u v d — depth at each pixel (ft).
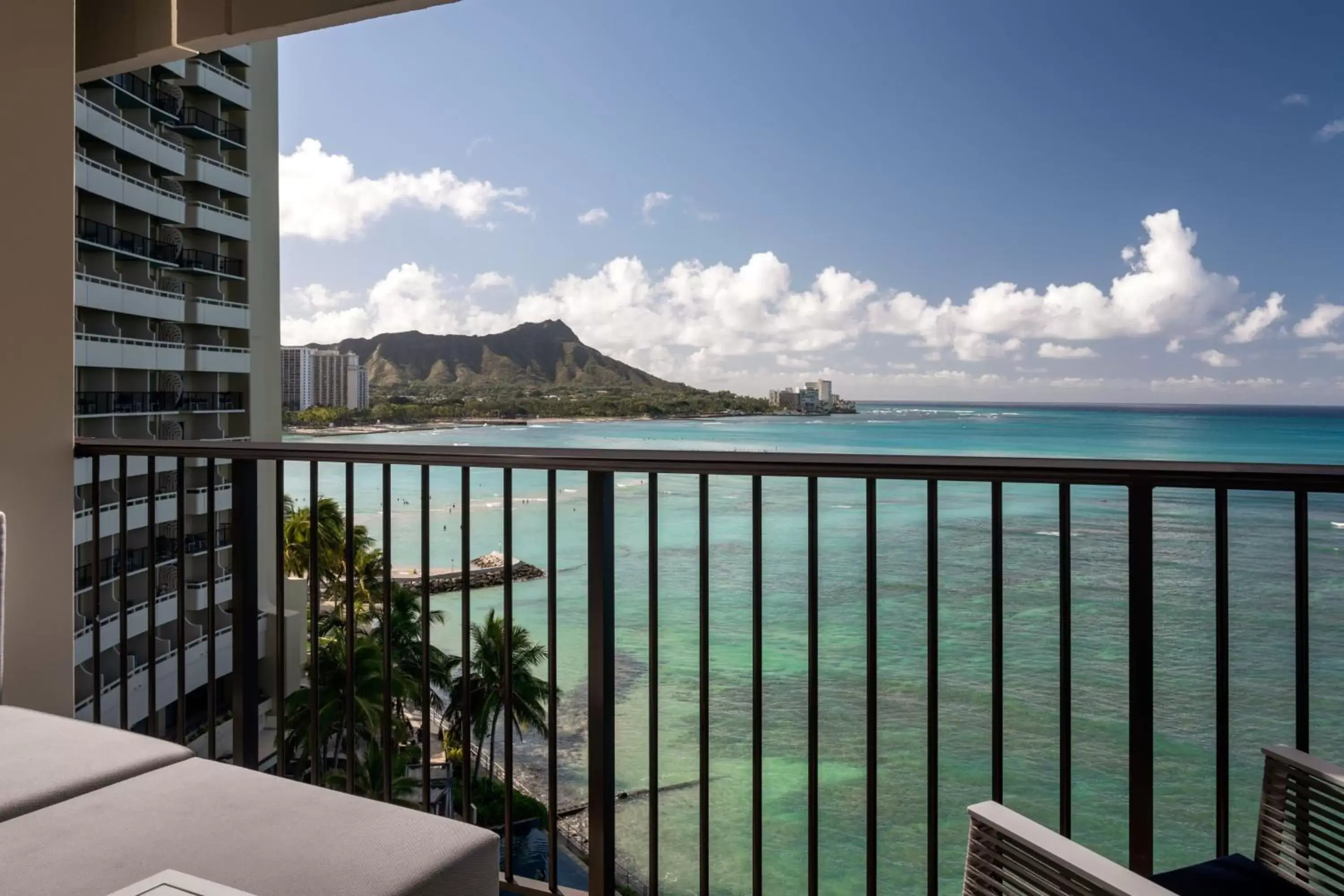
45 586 8.11
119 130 86.12
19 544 8.00
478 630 70.28
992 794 5.08
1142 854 4.82
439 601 101.50
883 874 57.16
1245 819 58.80
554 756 5.97
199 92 100.78
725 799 63.93
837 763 65.51
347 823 4.21
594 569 5.82
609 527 5.79
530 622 94.48
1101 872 3.18
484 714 68.33
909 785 63.16
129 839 3.98
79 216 83.35
